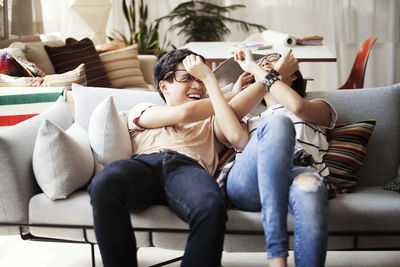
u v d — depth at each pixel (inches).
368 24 240.5
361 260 78.8
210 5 234.2
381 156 76.9
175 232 62.9
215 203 56.8
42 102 97.8
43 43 150.6
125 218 58.1
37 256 83.7
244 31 246.7
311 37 169.0
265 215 56.1
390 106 79.0
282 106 74.7
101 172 60.6
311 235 53.3
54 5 203.8
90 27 187.0
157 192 66.3
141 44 222.7
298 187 55.6
